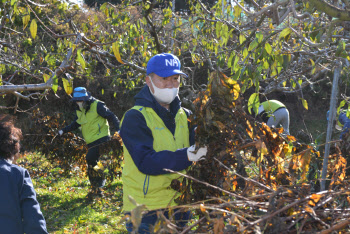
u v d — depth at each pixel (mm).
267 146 2197
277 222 1526
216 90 2207
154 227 1475
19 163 9156
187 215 2523
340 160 2170
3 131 2582
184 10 9055
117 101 14758
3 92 3209
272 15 2527
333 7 1764
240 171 2201
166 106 2758
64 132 6820
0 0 4520
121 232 5387
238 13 2658
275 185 2023
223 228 1556
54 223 5719
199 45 5605
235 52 2615
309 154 2061
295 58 3566
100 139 6566
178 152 2332
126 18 5402
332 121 2475
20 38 6473
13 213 2445
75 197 7074
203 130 2248
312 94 15203
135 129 2533
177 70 2598
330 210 1638
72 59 3133
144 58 5965
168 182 2568
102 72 13773
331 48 2924
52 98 13703
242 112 2232
